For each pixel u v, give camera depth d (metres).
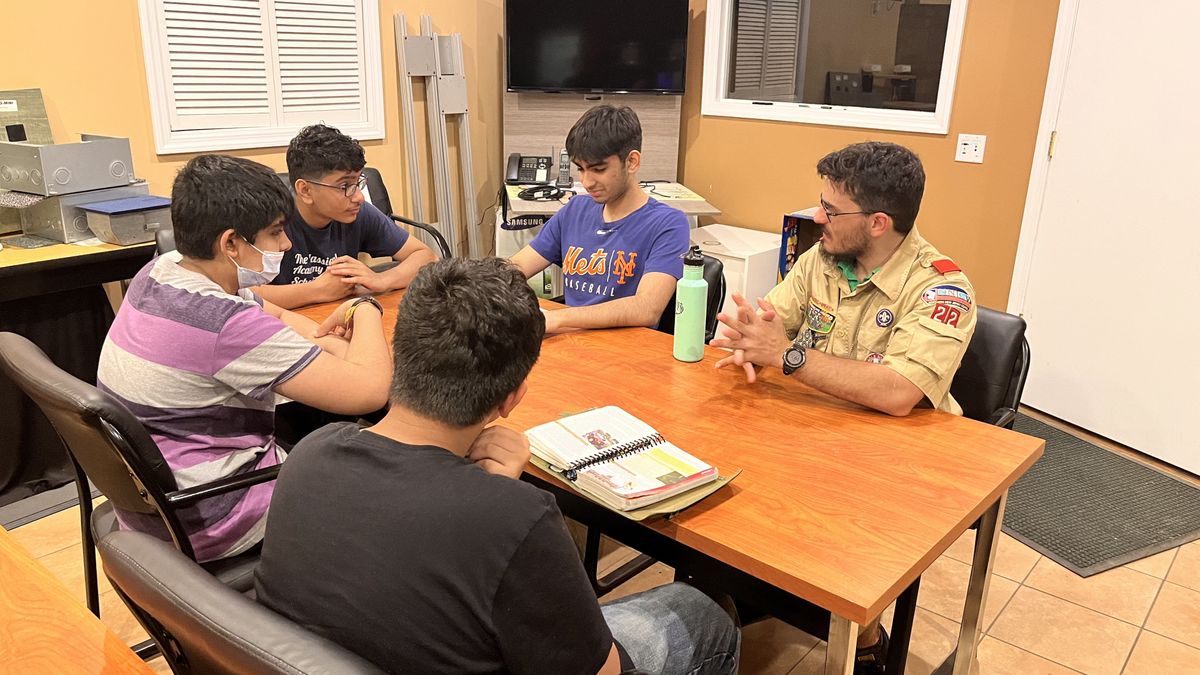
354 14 4.00
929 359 1.71
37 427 2.80
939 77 3.90
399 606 0.92
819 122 4.22
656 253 2.33
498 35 4.60
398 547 0.92
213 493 1.49
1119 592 2.48
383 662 0.93
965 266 3.86
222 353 1.51
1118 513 2.91
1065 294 3.52
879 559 1.23
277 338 1.54
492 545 0.91
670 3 4.38
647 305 2.25
